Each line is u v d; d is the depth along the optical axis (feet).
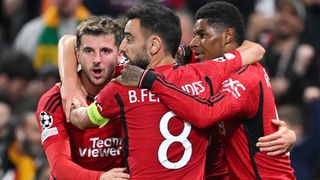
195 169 32.40
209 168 35.17
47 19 64.64
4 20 73.05
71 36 36.35
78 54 33.91
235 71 33.68
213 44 34.73
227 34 34.73
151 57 32.32
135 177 31.99
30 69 61.87
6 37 72.84
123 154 33.53
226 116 32.37
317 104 55.83
